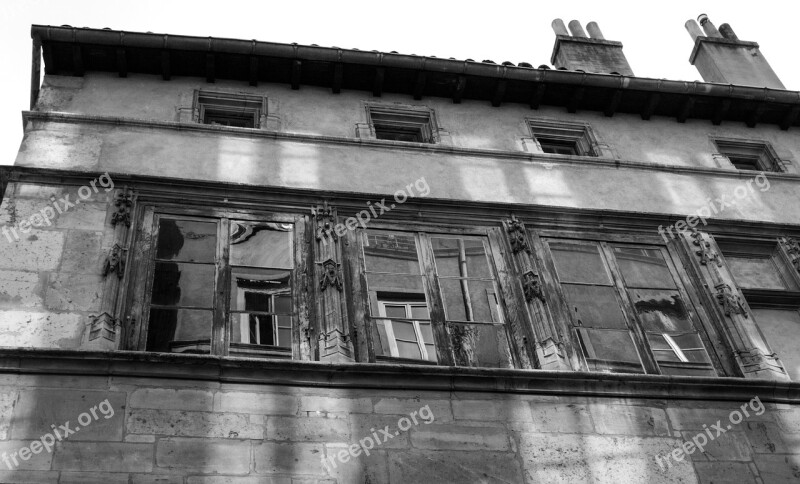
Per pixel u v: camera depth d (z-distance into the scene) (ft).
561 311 43.83
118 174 43.78
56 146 45.29
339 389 37.04
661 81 56.54
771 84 65.77
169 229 42.65
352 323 41.09
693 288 46.78
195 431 34.50
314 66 52.49
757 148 58.29
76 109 48.34
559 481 36.11
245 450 34.37
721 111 58.13
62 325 37.52
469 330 42.29
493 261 45.34
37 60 49.85
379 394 37.22
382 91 54.34
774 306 48.08
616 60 65.31
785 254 49.88
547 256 46.29
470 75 54.34
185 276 41.11
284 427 35.35
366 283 42.86
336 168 48.34
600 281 45.85
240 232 43.34
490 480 35.58
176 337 39.01
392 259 44.21
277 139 48.85
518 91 55.72
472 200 47.47
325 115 51.93
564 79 55.42
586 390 39.17
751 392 40.81
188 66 51.34
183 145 47.14
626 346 43.27
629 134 56.39
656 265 47.50
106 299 38.65
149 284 40.42
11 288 38.29
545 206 48.19
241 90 52.01
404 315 42.19
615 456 37.40
